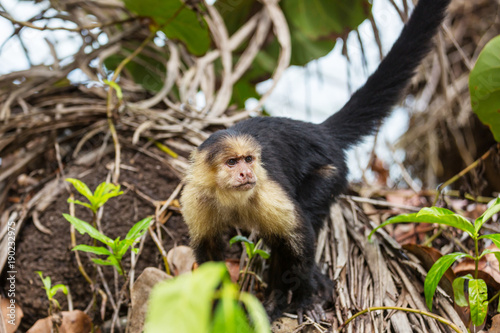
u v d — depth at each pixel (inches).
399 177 294.7
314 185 174.2
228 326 77.5
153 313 72.7
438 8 196.1
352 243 185.6
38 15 272.5
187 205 166.7
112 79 236.4
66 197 206.5
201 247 168.6
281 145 171.0
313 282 161.8
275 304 161.6
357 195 248.4
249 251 152.9
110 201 202.1
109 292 178.7
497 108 191.2
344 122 195.8
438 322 150.0
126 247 150.6
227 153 159.0
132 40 285.0
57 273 190.1
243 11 307.6
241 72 267.3
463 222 135.5
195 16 241.9
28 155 225.8
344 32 288.7
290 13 293.1
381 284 163.6
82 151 230.1
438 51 283.0
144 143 225.8
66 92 254.2
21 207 204.1
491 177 281.3
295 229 158.7
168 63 266.5
